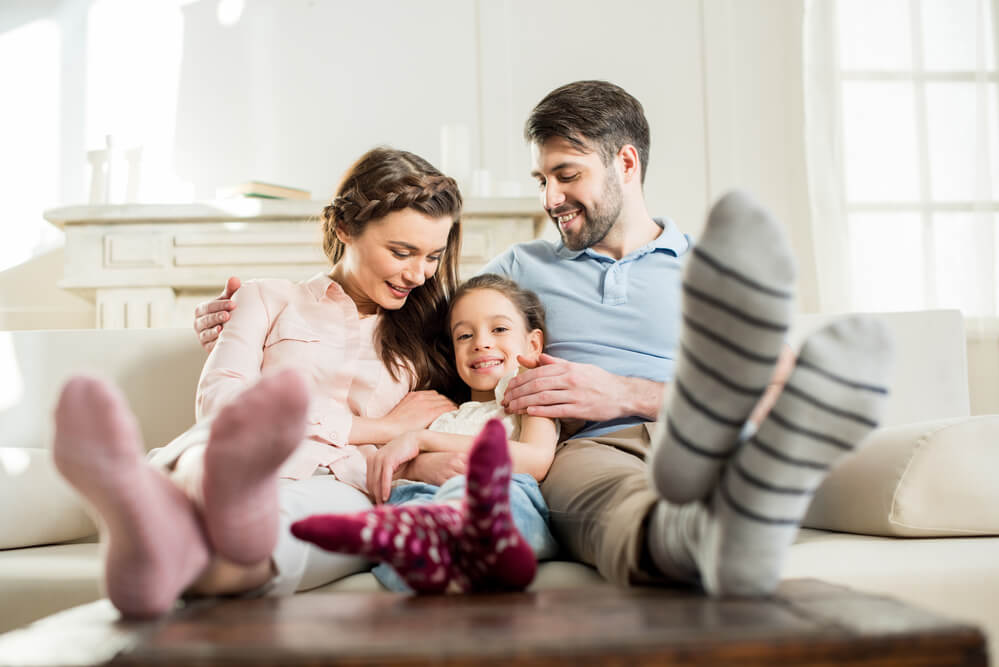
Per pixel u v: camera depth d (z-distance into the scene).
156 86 3.40
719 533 0.75
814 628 0.62
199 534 0.78
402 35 3.42
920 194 3.40
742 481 0.73
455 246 1.53
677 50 3.45
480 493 0.81
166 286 2.94
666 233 1.54
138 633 0.67
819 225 3.36
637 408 1.33
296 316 1.39
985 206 3.38
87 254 2.94
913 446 1.16
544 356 1.35
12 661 0.60
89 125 3.39
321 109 3.39
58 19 3.41
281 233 2.94
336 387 1.36
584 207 1.50
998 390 3.33
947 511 1.13
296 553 0.93
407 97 3.41
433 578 0.83
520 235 2.98
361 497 1.20
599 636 0.61
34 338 1.52
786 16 3.46
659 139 3.43
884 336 0.73
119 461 0.68
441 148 3.21
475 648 0.59
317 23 3.41
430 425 1.37
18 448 1.39
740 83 3.46
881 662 0.60
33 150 3.39
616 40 3.45
